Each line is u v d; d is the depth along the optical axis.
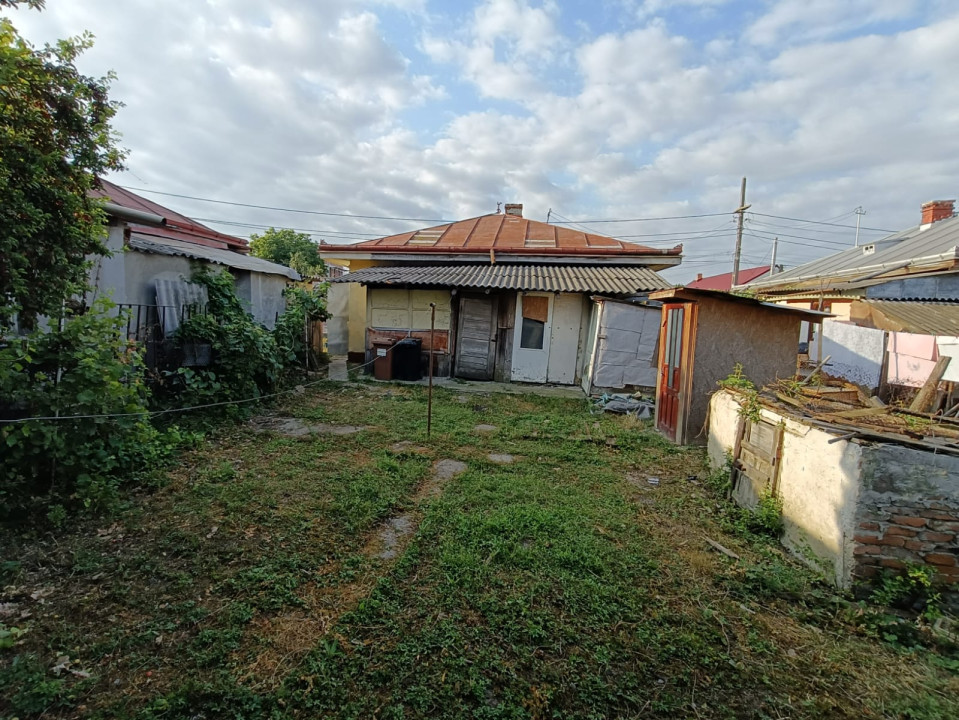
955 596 2.83
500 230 16.11
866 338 7.96
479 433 6.50
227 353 6.72
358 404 7.94
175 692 2.02
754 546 3.57
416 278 10.91
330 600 2.71
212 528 3.45
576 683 2.16
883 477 2.90
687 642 2.45
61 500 3.53
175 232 10.67
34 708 1.91
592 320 10.29
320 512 3.79
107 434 3.83
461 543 3.36
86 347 3.78
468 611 2.64
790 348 6.21
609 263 13.52
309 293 11.77
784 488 3.72
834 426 3.21
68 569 2.89
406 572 2.98
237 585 2.78
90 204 4.05
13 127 3.33
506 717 1.97
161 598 2.66
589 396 9.47
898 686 2.24
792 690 2.20
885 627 2.68
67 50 3.56
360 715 1.96
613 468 5.33
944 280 9.84
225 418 6.32
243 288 10.34
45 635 2.34
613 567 3.15
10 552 3.01
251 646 2.32
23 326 3.87
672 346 6.88
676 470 5.34
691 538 3.67
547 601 2.74
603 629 2.53
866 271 11.52
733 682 2.23
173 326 7.30
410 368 10.74
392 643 2.37
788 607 2.85
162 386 6.48
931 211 14.14
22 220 3.43
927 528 2.88
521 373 11.27
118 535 3.31
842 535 3.04
